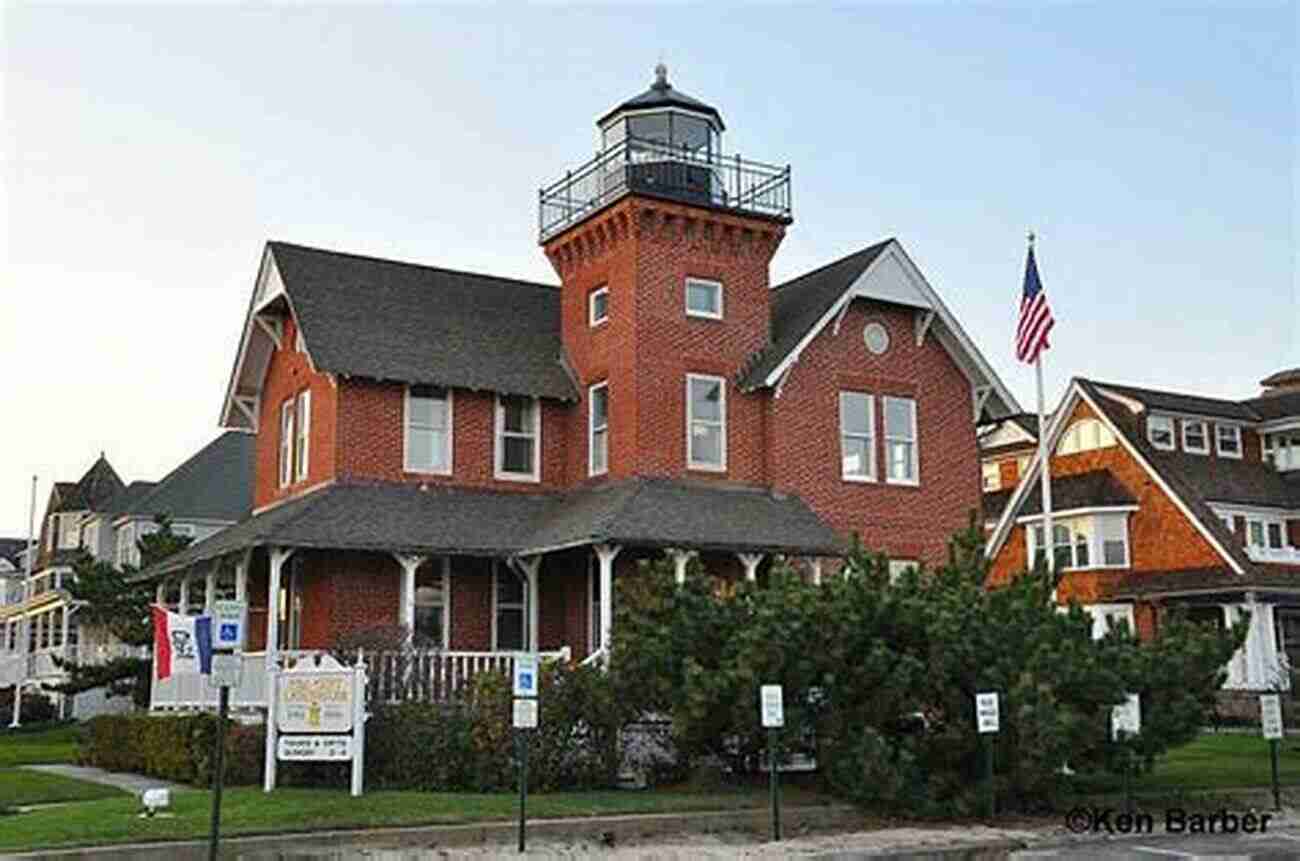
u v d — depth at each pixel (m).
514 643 28.17
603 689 20.62
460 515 27.16
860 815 19.08
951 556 23.00
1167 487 45.16
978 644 19.38
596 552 25.30
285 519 25.30
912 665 18.97
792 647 18.97
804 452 28.73
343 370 27.05
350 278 30.08
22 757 31.05
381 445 27.69
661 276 28.36
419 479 27.98
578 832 17.33
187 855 15.38
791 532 26.48
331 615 26.56
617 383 28.30
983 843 17.34
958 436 30.80
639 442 27.47
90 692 53.25
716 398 28.62
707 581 20.69
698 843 17.22
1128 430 47.31
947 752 19.50
